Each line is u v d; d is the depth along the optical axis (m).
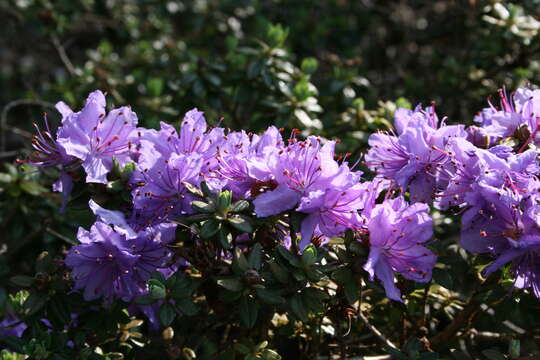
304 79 0.59
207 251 0.43
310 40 0.86
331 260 0.48
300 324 0.49
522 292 0.46
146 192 0.43
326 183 0.41
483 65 0.69
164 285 0.42
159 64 0.83
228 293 0.41
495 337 0.50
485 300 0.47
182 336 0.48
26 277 0.45
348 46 0.86
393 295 0.41
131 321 0.48
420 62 0.87
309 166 0.41
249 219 0.41
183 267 0.46
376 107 0.67
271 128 0.44
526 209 0.41
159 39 0.90
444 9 0.86
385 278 0.41
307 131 0.59
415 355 0.44
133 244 0.43
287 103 0.59
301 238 0.41
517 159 0.42
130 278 0.44
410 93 0.73
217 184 0.42
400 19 0.93
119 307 0.46
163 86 0.69
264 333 0.47
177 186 0.43
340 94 0.68
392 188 0.46
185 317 0.48
